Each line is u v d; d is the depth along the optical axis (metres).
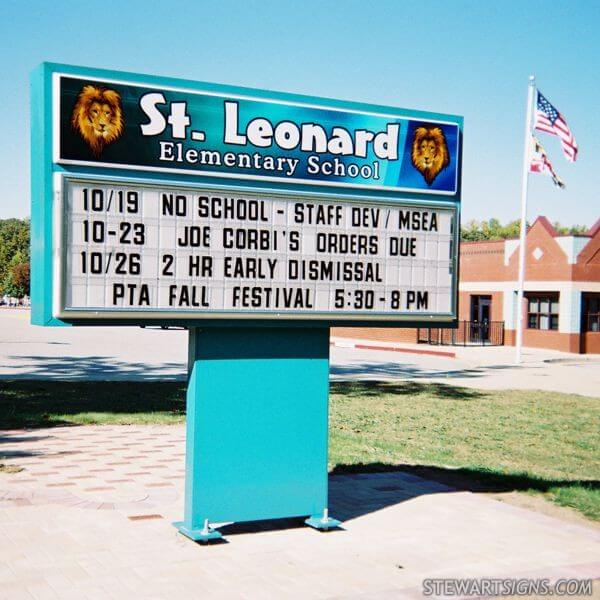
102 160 7.27
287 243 7.97
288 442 8.05
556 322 38.53
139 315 7.32
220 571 6.79
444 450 12.77
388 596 6.30
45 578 6.49
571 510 9.30
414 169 8.69
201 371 7.68
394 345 40.44
